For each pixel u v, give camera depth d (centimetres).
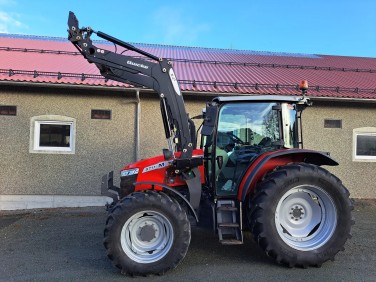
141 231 412
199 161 439
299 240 432
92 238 553
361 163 877
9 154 779
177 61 1060
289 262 415
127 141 809
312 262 417
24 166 782
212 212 439
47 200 787
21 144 782
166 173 455
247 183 424
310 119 865
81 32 433
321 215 442
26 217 696
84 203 796
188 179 444
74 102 796
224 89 799
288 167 432
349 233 428
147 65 445
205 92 781
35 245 518
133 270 395
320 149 867
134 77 445
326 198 435
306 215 444
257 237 420
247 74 962
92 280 390
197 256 462
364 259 452
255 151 466
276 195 418
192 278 393
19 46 1052
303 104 483
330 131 870
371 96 842
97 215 712
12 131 780
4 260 454
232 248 494
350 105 875
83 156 798
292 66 1103
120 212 401
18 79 738
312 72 1049
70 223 648
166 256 400
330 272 408
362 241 531
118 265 397
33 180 784
